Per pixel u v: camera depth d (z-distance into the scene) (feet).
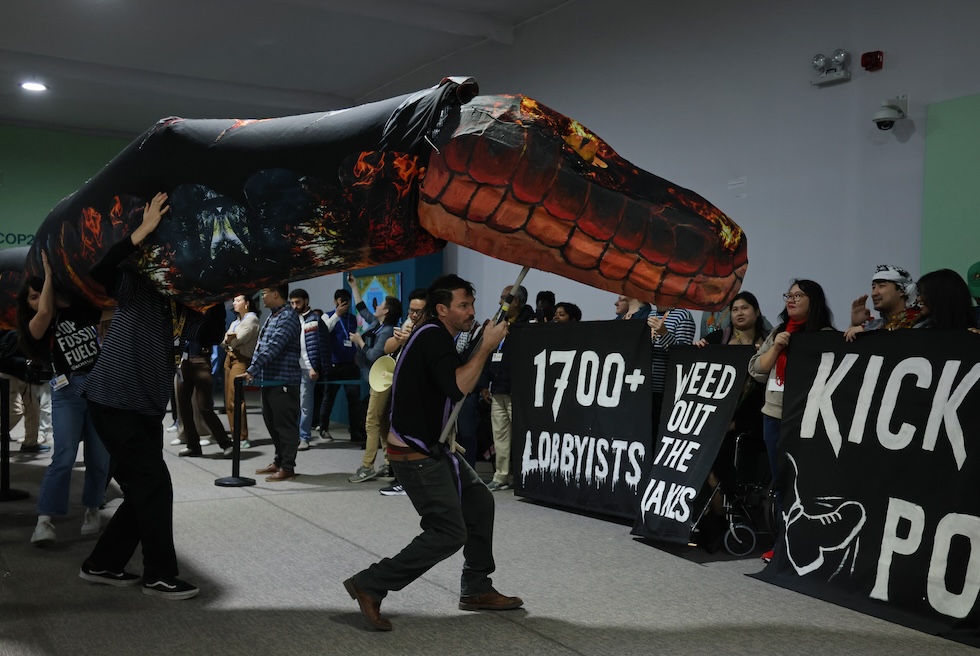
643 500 18.02
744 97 24.47
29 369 22.88
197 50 36.65
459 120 10.62
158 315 13.62
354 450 31.58
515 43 33.50
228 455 29.53
